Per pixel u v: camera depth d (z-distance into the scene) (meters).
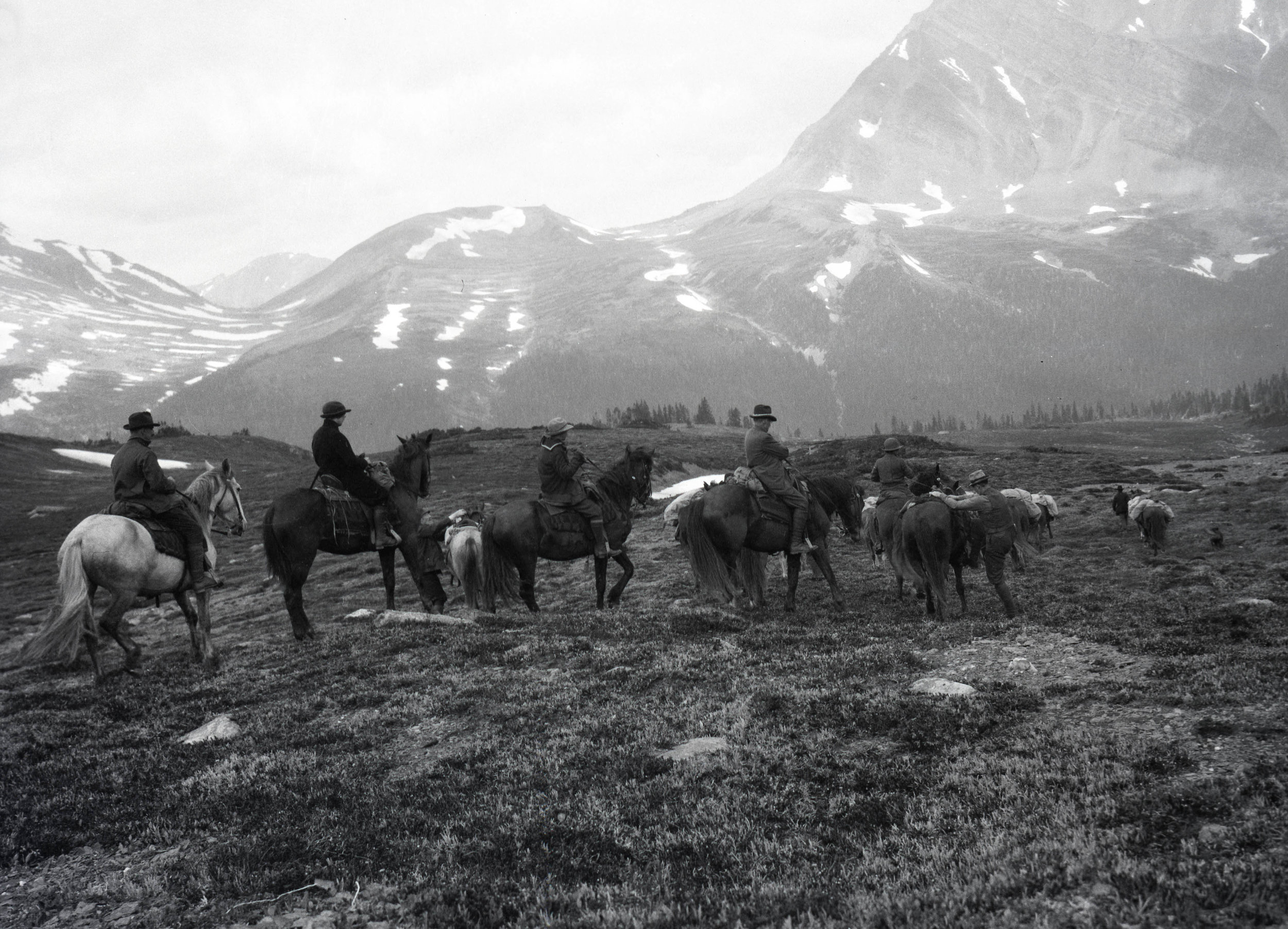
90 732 12.21
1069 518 36.50
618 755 9.38
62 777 10.10
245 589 33.28
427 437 19.05
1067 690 9.77
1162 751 7.68
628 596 25.06
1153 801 6.79
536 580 29.38
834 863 6.78
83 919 6.99
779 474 18.44
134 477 15.22
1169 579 23.45
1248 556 26.55
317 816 8.42
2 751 11.41
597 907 6.50
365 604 27.75
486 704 11.66
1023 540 18.77
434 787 8.98
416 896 6.87
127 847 8.23
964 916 5.72
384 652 15.05
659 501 48.28
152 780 9.81
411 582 31.08
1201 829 6.34
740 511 18.16
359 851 7.64
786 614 18.53
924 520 17.33
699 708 10.60
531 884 6.89
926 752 8.74
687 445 85.62
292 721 11.66
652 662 13.09
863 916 5.91
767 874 6.73
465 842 7.70
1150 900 5.54
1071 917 5.55
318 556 39.06
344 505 17.41
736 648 13.95
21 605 34.00
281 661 15.47
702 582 18.27
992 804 7.36
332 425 17.31
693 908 6.31
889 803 7.61
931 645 13.02
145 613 29.89
